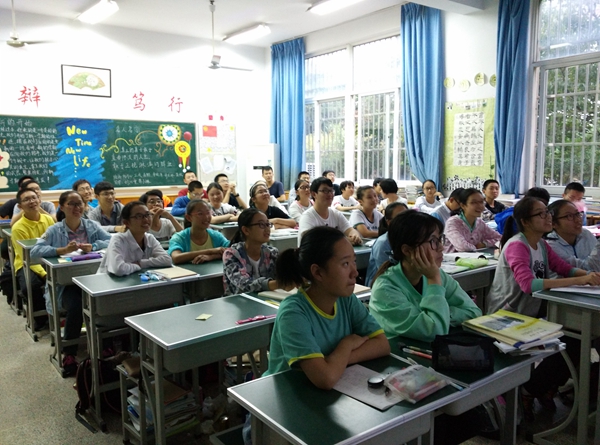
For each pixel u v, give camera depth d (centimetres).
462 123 560
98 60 658
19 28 603
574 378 197
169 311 189
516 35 498
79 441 216
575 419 222
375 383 117
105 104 668
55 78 630
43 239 317
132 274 253
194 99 741
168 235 396
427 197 521
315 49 724
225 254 235
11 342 340
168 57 714
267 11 623
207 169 757
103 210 428
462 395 117
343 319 139
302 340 124
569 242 252
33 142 618
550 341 138
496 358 134
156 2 580
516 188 517
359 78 683
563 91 495
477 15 535
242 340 177
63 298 291
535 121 518
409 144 602
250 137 802
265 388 119
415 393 112
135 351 254
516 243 224
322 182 354
